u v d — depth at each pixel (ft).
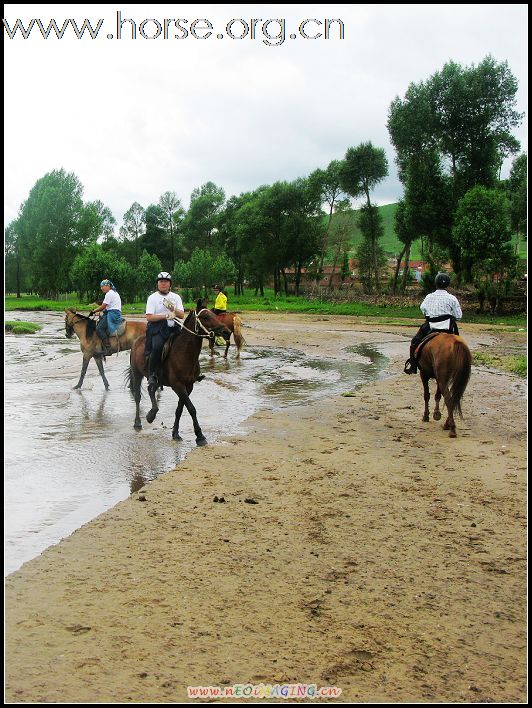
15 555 17.87
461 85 168.35
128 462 27.96
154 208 358.84
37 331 110.83
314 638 13.39
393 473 26.63
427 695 11.41
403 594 15.61
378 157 209.97
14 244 330.34
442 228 175.32
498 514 21.71
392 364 66.39
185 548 18.39
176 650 12.79
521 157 207.82
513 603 15.17
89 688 11.35
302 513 21.65
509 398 44.70
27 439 31.83
